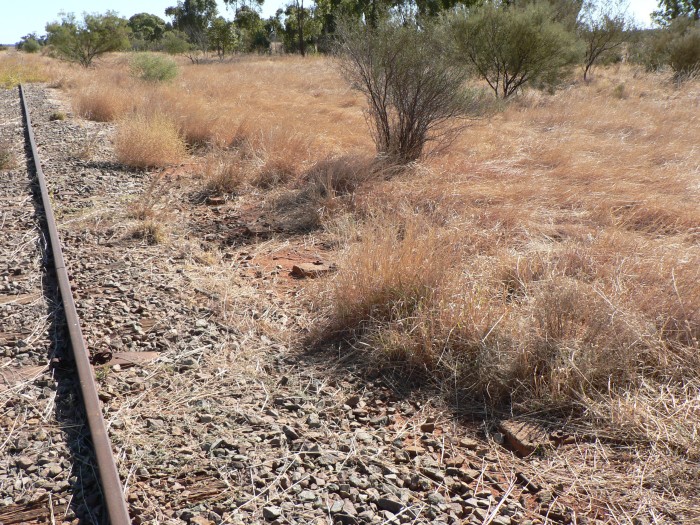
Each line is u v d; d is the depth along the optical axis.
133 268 5.67
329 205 7.31
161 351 4.14
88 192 8.46
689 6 38.22
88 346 4.15
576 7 24.70
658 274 4.52
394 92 9.12
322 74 27.25
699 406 3.21
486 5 18.06
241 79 25.39
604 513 2.69
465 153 9.56
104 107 16.05
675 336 3.82
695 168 8.63
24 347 4.12
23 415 3.36
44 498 2.74
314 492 2.79
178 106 14.46
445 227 6.09
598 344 3.68
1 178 9.15
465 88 9.43
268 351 4.19
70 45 35.00
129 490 2.79
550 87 19.47
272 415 3.43
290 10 53.44
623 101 16.86
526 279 4.76
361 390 3.73
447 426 3.39
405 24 9.31
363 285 4.46
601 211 6.53
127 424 3.27
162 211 7.56
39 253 5.96
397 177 8.09
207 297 5.05
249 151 10.17
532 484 2.89
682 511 2.65
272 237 6.80
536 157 9.12
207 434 3.22
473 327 3.93
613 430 3.19
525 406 3.45
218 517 2.62
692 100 16.66
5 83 26.33
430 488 2.86
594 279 4.78
